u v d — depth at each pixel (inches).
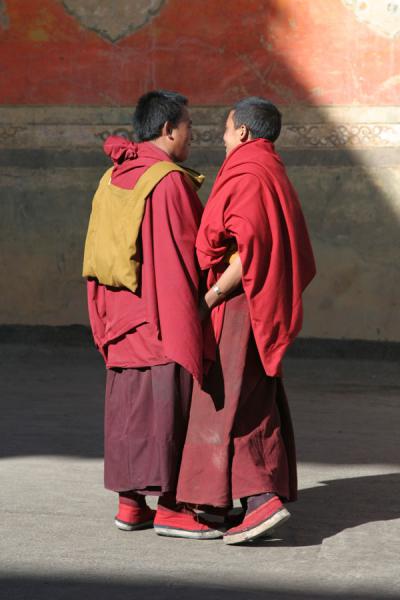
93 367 523.5
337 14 537.6
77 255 561.0
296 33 541.3
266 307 243.0
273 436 248.4
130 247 248.8
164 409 249.6
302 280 248.7
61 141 557.9
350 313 547.8
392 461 338.0
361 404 444.8
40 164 560.1
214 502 244.4
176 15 546.9
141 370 254.1
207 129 548.7
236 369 246.1
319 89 541.6
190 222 250.8
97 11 550.3
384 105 538.9
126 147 259.4
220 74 546.3
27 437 364.8
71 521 266.8
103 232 255.9
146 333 251.4
